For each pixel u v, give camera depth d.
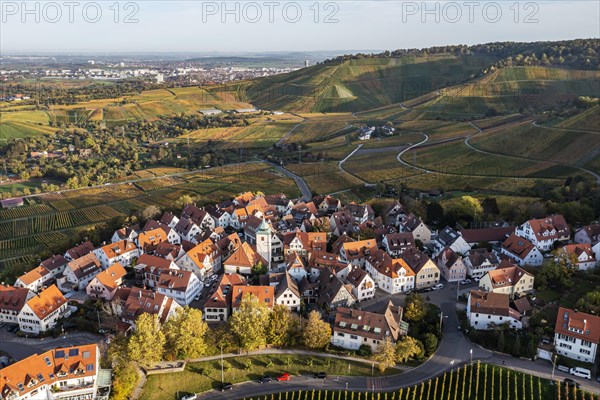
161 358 130.62
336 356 134.12
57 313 152.38
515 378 121.12
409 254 177.25
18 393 110.50
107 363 126.50
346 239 194.12
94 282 165.12
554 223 194.50
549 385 118.69
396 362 130.62
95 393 117.19
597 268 164.50
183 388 122.94
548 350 130.25
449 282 173.50
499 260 175.88
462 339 139.62
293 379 125.69
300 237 189.25
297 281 170.75
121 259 188.38
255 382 125.00
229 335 134.50
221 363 130.75
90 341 142.12
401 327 140.25
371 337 133.62
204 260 179.88
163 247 185.50
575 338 126.94
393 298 162.75
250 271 178.62
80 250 191.38
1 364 131.62
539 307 149.12
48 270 179.62
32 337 145.00
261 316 136.00
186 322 131.00
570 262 165.75
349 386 122.56
